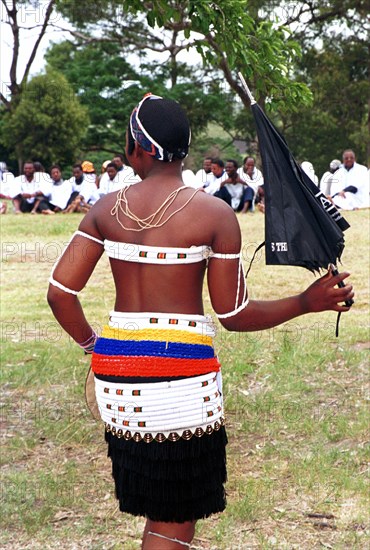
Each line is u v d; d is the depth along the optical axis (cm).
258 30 480
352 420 482
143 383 258
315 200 270
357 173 1431
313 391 530
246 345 620
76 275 273
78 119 2539
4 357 614
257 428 472
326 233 267
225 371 563
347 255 970
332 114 2847
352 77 2823
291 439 460
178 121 267
